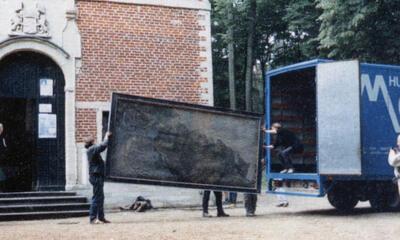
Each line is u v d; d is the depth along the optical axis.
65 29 17.28
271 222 12.68
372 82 14.54
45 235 11.05
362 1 19.67
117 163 13.30
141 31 18.06
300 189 14.50
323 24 20.95
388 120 14.70
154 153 13.66
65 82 17.19
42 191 16.66
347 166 13.48
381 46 20.61
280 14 32.31
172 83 18.28
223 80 37.09
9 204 15.54
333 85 13.77
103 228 12.04
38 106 17.03
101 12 17.69
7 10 16.70
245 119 14.48
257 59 36.44
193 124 14.03
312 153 16.33
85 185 16.98
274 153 15.51
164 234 10.75
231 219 13.52
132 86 17.81
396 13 20.22
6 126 17.09
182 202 17.88
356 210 15.95
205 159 14.07
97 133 17.34
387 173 14.62
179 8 18.58
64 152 17.09
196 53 18.67
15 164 16.97
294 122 16.03
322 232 10.84
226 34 33.19
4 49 16.56
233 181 14.23
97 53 17.55
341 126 13.61
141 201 17.00
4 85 16.73
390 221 12.80
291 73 15.18
